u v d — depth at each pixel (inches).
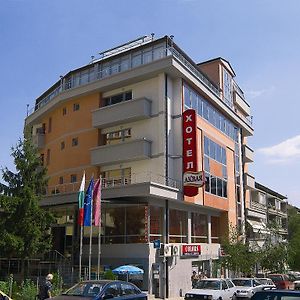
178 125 1250.0
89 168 1330.0
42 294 621.0
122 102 1267.2
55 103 1478.8
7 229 895.1
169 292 1108.5
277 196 2792.8
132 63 1321.4
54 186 1368.1
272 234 1631.4
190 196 1195.9
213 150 1448.1
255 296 333.7
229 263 1362.0
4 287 793.6
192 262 1264.8
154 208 1144.8
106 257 1128.2
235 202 1620.3
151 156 1214.3
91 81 1368.1
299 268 1764.3
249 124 1948.8
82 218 944.9
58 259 1157.1
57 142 1488.7
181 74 1256.2
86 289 538.9
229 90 1792.6
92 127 1353.3
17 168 943.0
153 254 1087.0
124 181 1243.8
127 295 559.8
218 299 821.9
